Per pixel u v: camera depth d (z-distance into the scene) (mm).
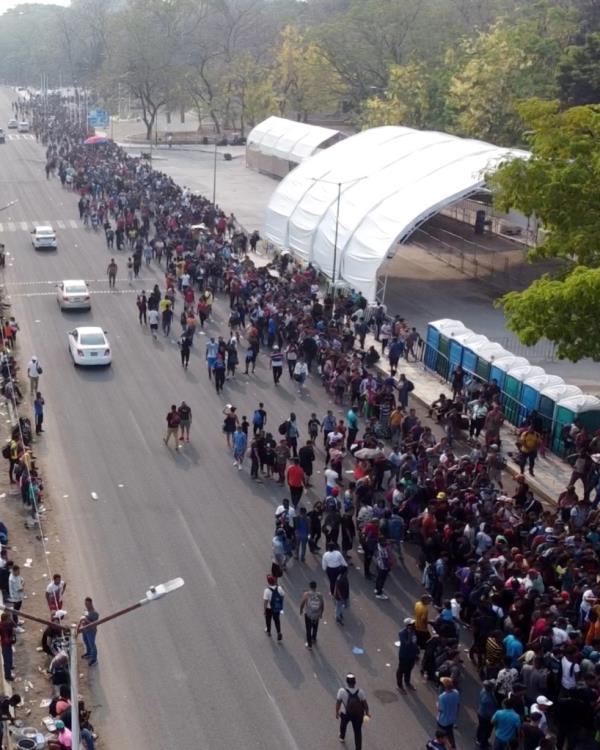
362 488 25609
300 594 22875
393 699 19078
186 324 42125
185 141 130000
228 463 30266
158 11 134000
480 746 17672
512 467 31109
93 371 38500
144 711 18406
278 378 37844
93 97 160375
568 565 20969
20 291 50656
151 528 25781
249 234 67625
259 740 17688
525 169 30297
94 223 68000
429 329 40312
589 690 17281
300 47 126688
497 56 82062
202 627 21344
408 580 23797
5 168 97375
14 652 20031
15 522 25781
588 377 40125
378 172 53938
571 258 33969
